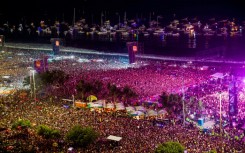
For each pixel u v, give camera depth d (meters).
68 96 122.62
